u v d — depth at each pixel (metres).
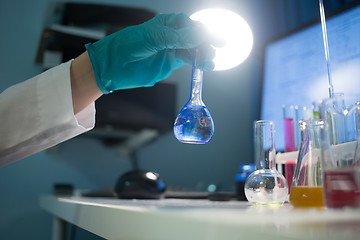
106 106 1.50
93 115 0.80
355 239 0.22
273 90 1.18
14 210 1.53
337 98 0.59
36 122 0.68
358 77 0.88
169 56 0.79
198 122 0.56
